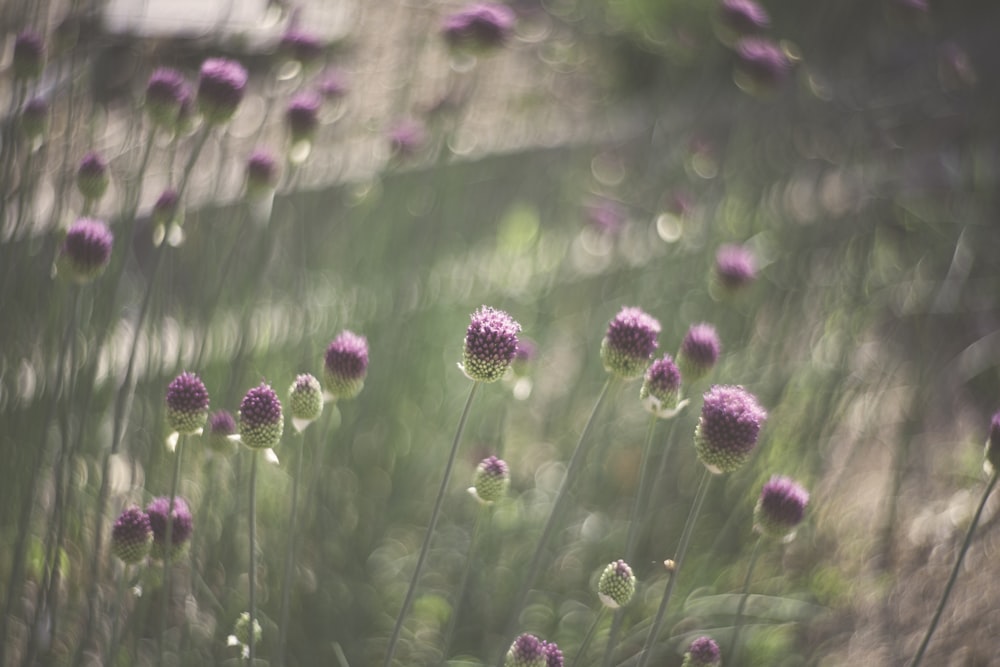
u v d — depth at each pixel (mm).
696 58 8484
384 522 4590
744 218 6148
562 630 4207
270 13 4453
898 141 7199
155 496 3664
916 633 4480
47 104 3342
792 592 4547
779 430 4988
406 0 8047
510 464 5145
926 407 5355
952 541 5012
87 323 3746
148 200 5199
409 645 4156
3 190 3273
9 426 3572
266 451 2385
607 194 7109
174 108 3250
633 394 5410
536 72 9180
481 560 4445
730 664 2912
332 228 5652
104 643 3420
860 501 5266
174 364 4223
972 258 5758
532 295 6000
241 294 4695
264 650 3799
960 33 8445
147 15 5758
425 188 5707
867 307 5574
